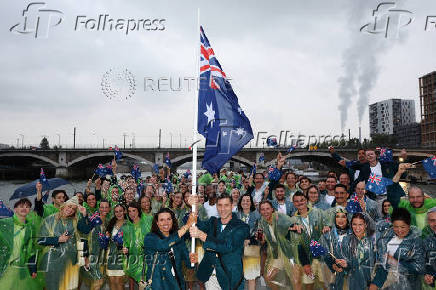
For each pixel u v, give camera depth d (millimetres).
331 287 4793
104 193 8852
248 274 5836
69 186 43750
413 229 4227
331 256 4570
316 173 68562
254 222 6008
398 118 129125
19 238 4652
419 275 4137
